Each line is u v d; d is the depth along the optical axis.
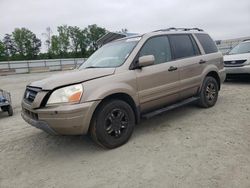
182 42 5.48
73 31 82.19
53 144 4.61
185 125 4.96
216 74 6.20
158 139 4.35
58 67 33.19
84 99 3.73
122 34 15.04
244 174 3.07
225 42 29.89
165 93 4.83
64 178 3.37
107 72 4.12
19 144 4.75
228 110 5.79
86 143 4.50
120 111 4.13
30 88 4.20
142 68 4.49
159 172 3.28
